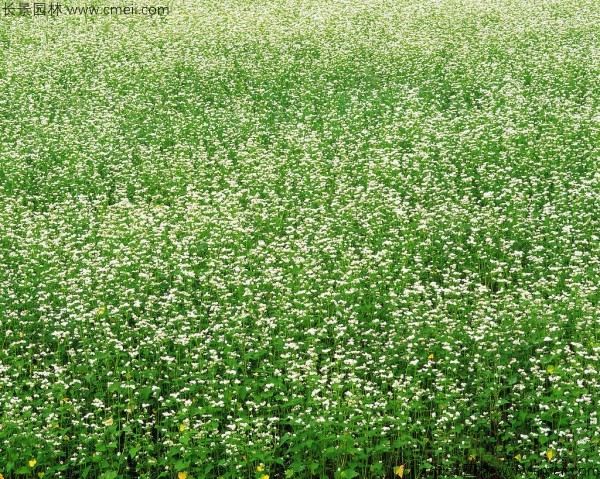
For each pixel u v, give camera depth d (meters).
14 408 9.70
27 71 25.11
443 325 11.47
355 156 18.45
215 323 11.93
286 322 11.65
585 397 9.38
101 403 9.88
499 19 29.75
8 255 14.09
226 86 23.78
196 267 13.59
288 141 19.34
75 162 18.44
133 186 17.48
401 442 9.27
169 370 10.79
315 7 32.56
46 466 9.48
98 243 14.27
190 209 15.44
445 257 13.80
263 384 10.40
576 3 31.77
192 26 29.61
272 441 9.70
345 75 24.30
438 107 21.55
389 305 12.05
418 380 10.20
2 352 11.12
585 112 19.62
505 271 13.42
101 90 23.09
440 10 31.39
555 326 10.99
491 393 10.25
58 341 11.32
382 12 31.52
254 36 28.34
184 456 9.18
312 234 14.79
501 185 16.30
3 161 18.30
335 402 9.48
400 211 14.63
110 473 9.12
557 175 16.41
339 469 9.09
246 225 15.30
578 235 13.89
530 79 23.08
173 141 19.91
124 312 12.17
